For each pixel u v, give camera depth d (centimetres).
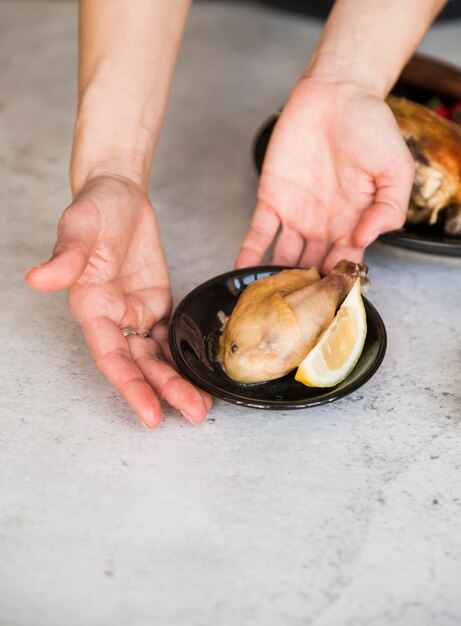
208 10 130
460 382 65
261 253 73
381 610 51
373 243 80
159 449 59
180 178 88
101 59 69
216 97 104
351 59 74
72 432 60
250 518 55
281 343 60
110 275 63
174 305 71
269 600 51
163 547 53
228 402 61
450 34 120
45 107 100
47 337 68
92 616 50
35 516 55
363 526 55
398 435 61
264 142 87
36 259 77
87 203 60
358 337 62
